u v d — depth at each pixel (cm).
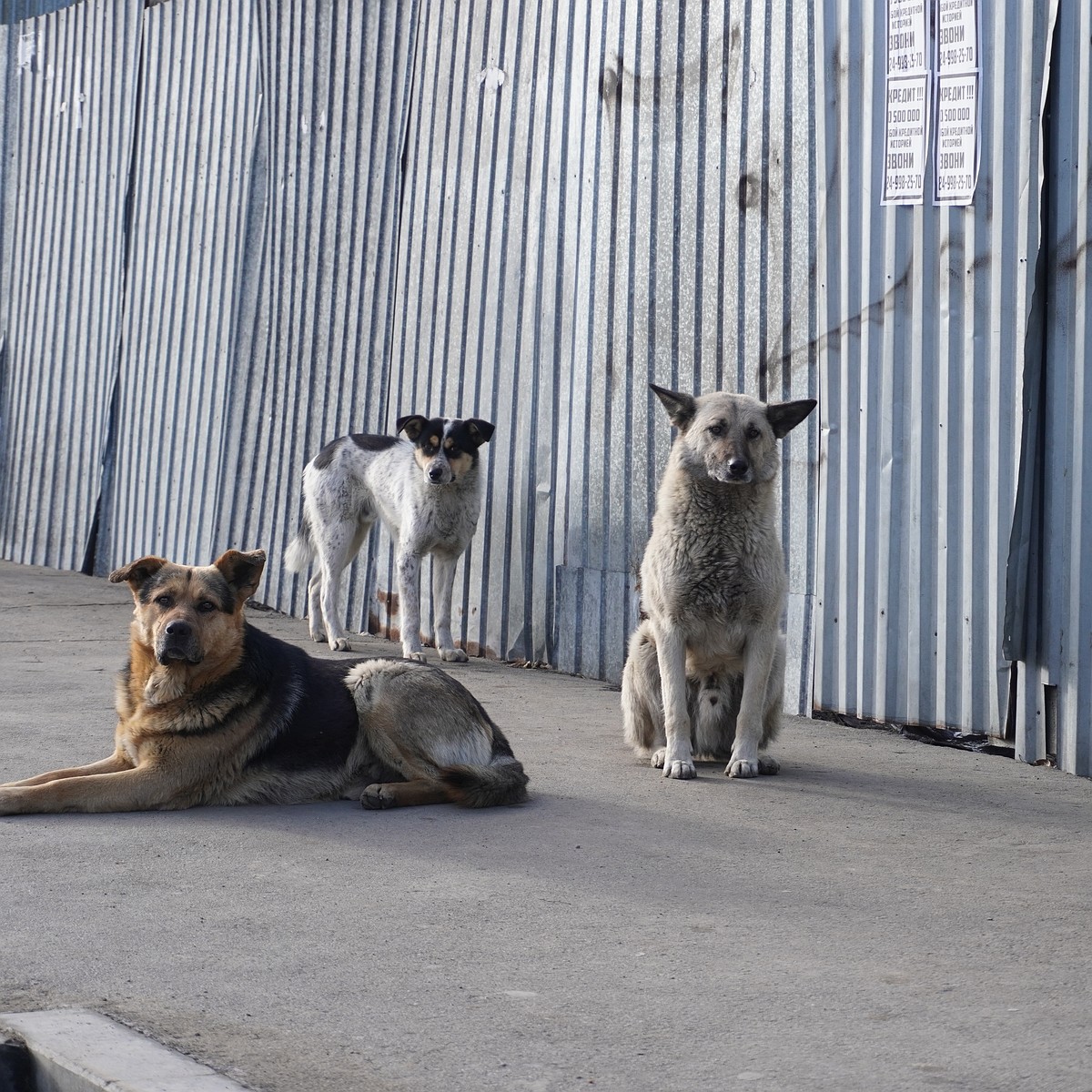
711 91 863
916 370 741
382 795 545
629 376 918
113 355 1412
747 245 841
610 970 361
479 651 1031
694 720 677
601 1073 293
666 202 892
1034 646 681
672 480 645
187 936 382
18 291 1558
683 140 881
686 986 348
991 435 702
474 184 1047
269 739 551
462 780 545
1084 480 656
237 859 467
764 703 668
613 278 930
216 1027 317
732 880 454
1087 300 656
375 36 1139
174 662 526
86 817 522
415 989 344
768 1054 304
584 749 696
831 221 787
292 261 1210
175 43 1345
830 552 793
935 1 727
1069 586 663
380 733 566
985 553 707
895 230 751
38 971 352
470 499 995
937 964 369
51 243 1509
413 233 1102
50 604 1187
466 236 1052
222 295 1278
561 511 970
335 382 1166
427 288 1087
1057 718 671
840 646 789
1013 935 397
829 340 789
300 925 396
